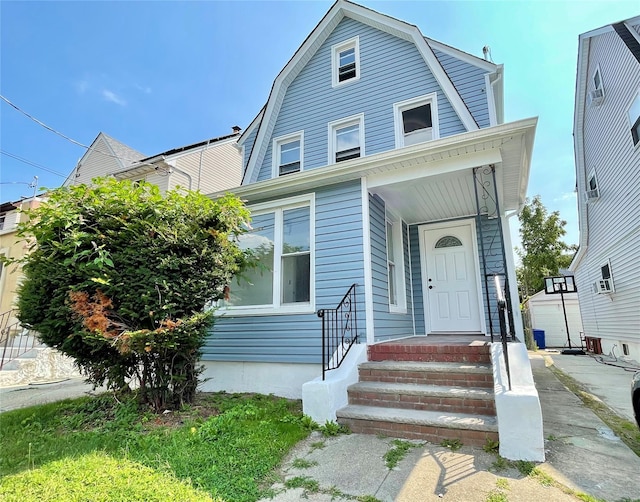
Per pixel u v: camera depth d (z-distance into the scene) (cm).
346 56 777
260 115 884
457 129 620
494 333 649
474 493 236
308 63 805
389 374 433
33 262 411
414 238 757
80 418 408
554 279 1554
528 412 290
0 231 1255
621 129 855
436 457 293
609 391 565
